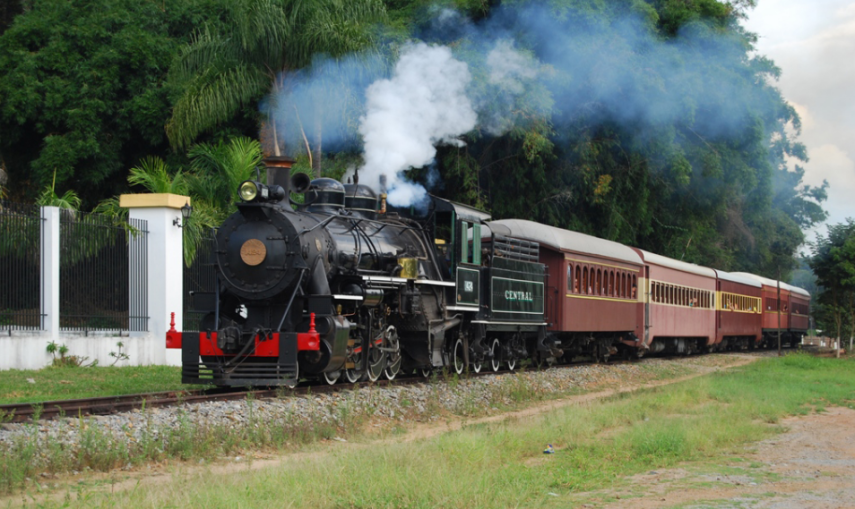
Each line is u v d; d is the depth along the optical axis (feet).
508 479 25.49
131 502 20.89
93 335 56.44
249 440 31.17
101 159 97.71
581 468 29.17
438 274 53.93
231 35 73.92
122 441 27.89
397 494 23.04
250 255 43.09
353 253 46.75
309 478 23.73
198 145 80.53
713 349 123.34
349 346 44.70
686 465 30.14
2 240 51.08
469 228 56.65
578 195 108.06
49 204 66.23
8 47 100.07
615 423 40.78
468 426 37.55
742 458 31.83
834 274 120.47
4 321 51.29
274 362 42.16
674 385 58.85
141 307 60.08
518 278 64.44
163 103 97.04
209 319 44.50
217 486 22.44
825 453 33.14
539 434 35.01
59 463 25.11
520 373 59.31
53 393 41.78
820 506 22.93
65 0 104.12
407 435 35.91
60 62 97.76
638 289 88.69
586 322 75.05
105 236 57.88
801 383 65.05
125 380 47.96
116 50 97.40
